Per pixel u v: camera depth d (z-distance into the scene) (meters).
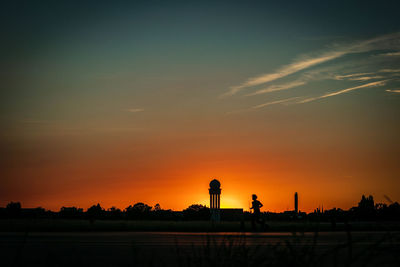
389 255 12.83
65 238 19.67
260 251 13.23
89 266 11.23
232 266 8.84
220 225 30.28
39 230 25.89
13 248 14.88
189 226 29.50
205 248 9.09
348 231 8.32
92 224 28.56
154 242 17.77
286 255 8.53
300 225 29.33
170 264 11.45
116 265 11.40
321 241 18.12
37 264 11.43
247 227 30.11
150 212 67.62
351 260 8.33
